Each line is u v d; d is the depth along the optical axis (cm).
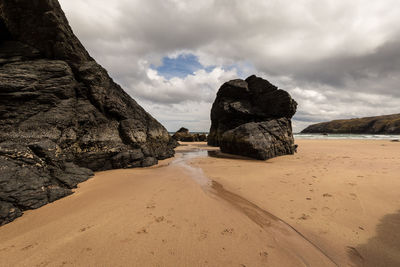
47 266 326
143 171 1157
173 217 515
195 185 829
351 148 2341
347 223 479
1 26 1089
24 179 625
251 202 636
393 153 1773
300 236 433
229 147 2053
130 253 361
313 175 943
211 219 507
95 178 952
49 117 971
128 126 1437
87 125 1173
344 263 347
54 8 1104
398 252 367
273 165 1305
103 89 1340
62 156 905
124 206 588
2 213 492
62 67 1113
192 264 335
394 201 595
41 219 507
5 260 342
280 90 2361
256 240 413
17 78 949
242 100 2827
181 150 2616
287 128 1998
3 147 666
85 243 391
